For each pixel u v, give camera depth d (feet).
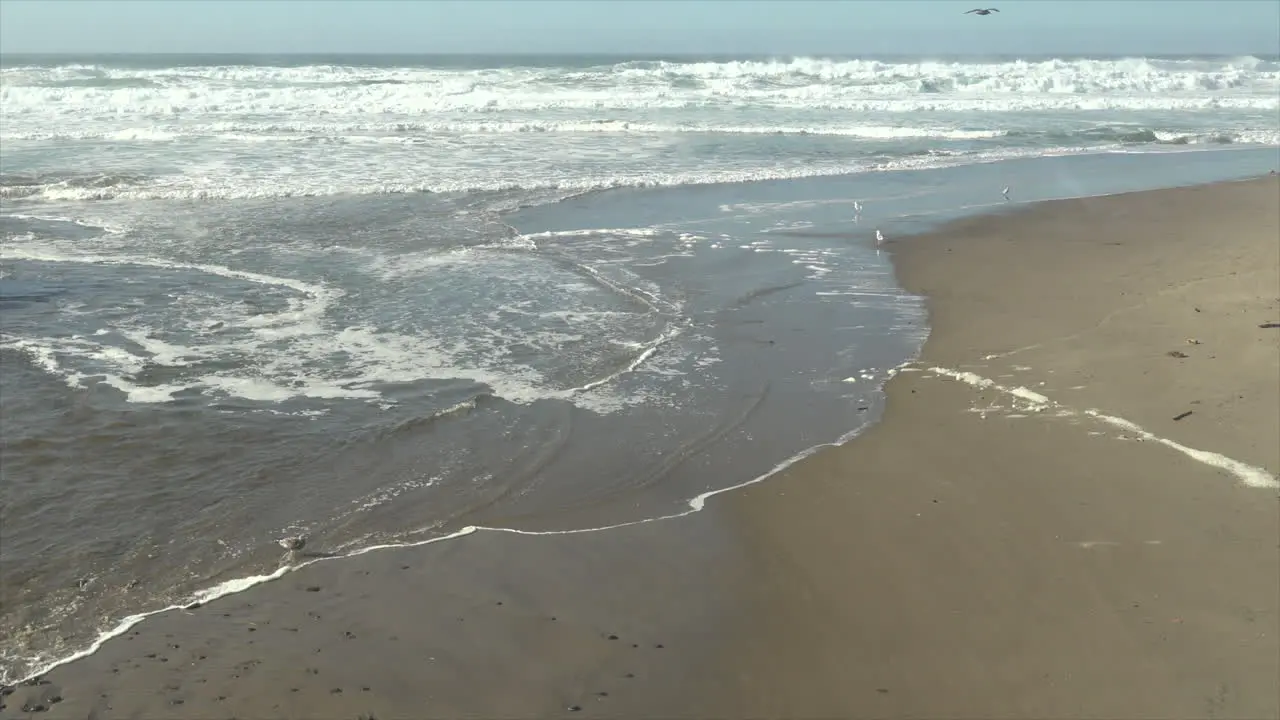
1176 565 17.70
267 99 105.60
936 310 36.76
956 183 66.90
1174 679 14.60
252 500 21.40
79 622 16.80
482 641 16.35
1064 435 23.81
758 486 22.35
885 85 130.62
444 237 47.93
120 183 59.82
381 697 14.83
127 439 24.12
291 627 16.75
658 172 68.80
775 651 15.99
